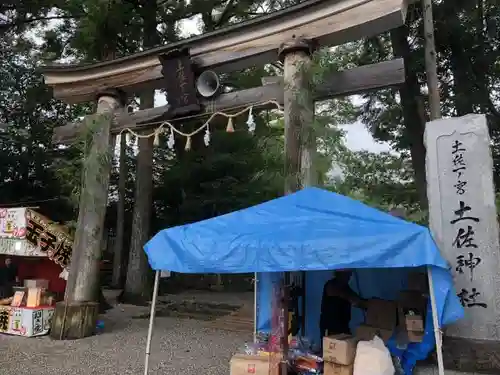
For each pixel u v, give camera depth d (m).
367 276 5.73
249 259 3.71
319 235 3.58
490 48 11.23
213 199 13.98
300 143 6.21
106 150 8.05
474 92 11.05
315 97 6.62
